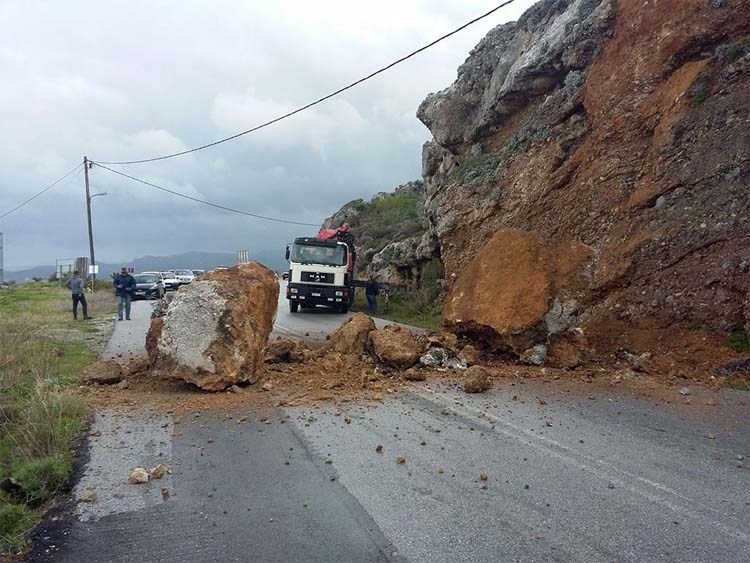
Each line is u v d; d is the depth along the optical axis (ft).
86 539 13.43
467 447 19.31
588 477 16.49
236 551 12.74
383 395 26.76
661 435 20.07
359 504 14.98
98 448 19.61
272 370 31.48
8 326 43.86
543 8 66.28
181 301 28.50
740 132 35.19
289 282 74.74
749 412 22.35
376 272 87.40
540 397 25.76
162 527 13.94
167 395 26.76
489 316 33.60
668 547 12.60
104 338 47.60
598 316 33.60
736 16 40.81
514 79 61.67
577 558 12.23
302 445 19.75
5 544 13.20
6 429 21.07
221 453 19.04
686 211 35.09
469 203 59.88
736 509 14.34
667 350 30.50
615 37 50.08
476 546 12.79
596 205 43.62
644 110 43.70
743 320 29.43
